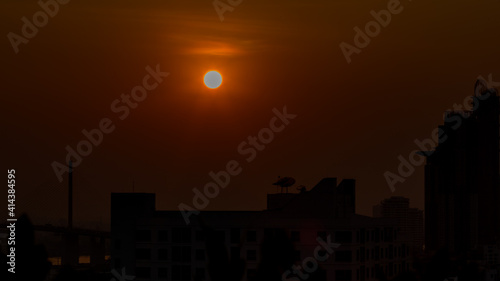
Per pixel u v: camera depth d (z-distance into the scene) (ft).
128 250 582.35
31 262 73.20
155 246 576.61
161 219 578.25
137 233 581.12
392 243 621.31
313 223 550.77
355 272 552.00
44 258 73.82
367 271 577.43
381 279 106.32
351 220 554.87
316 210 558.56
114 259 583.17
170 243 574.56
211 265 78.28
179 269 571.28
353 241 551.59
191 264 570.05
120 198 588.09
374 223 598.75
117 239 583.58
